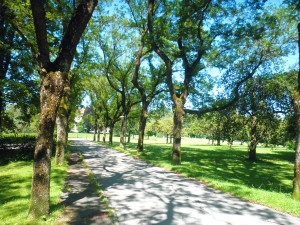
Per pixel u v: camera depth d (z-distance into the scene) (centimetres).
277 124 1625
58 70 449
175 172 995
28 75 1580
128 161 1360
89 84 2980
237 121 1747
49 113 438
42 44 441
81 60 1430
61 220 420
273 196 596
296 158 633
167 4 1359
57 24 1245
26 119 1627
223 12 1245
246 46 1412
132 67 2303
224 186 698
